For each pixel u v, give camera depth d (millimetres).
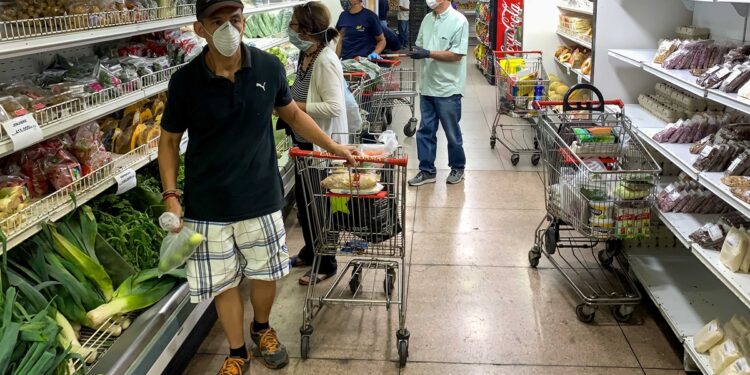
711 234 2693
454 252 4012
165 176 2365
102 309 2398
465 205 4855
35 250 2320
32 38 2002
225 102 2246
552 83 6738
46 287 2311
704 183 2678
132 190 3023
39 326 2023
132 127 2936
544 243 3932
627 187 2949
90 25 2342
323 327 3162
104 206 2834
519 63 6281
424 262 3879
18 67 2764
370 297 3434
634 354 2891
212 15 2086
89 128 2611
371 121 5637
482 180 5449
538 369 2797
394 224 2877
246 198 2408
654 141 3340
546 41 7402
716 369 2416
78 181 2408
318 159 2830
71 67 2721
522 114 6027
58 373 2004
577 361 2850
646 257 3465
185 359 2900
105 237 2662
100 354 2270
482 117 7793
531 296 3436
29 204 2293
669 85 4086
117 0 2559
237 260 2561
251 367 2846
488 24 10461
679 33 4113
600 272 3658
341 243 2959
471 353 2926
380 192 2742
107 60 2893
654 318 3188
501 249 4039
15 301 2084
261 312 2816
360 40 6504
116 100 2570
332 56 3225
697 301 2996
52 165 2379
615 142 3268
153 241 2852
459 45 4992
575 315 3232
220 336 3123
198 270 2449
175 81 2252
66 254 2395
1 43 1877
